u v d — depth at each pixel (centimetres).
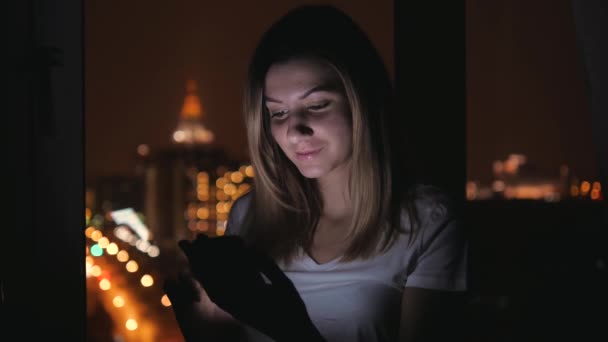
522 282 290
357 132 96
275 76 97
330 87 95
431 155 146
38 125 111
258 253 100
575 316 210
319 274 99
